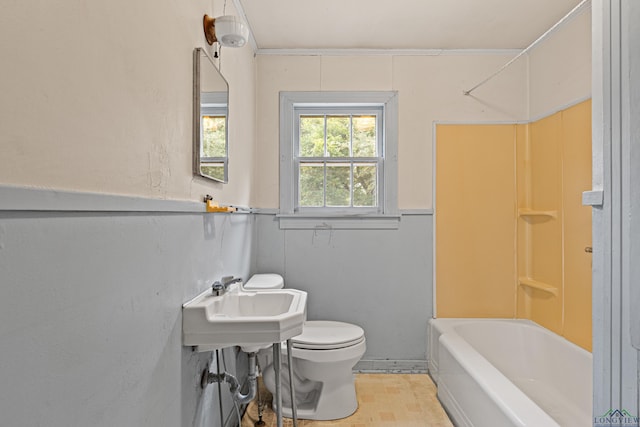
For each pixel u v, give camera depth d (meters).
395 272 2.79
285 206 2.79
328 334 2.19
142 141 1.02
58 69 0.69
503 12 2.26
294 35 2.57
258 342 1.31
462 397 1.96
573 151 2.27
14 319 0.59
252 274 2.64
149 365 1.06
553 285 2.48
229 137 1.96
